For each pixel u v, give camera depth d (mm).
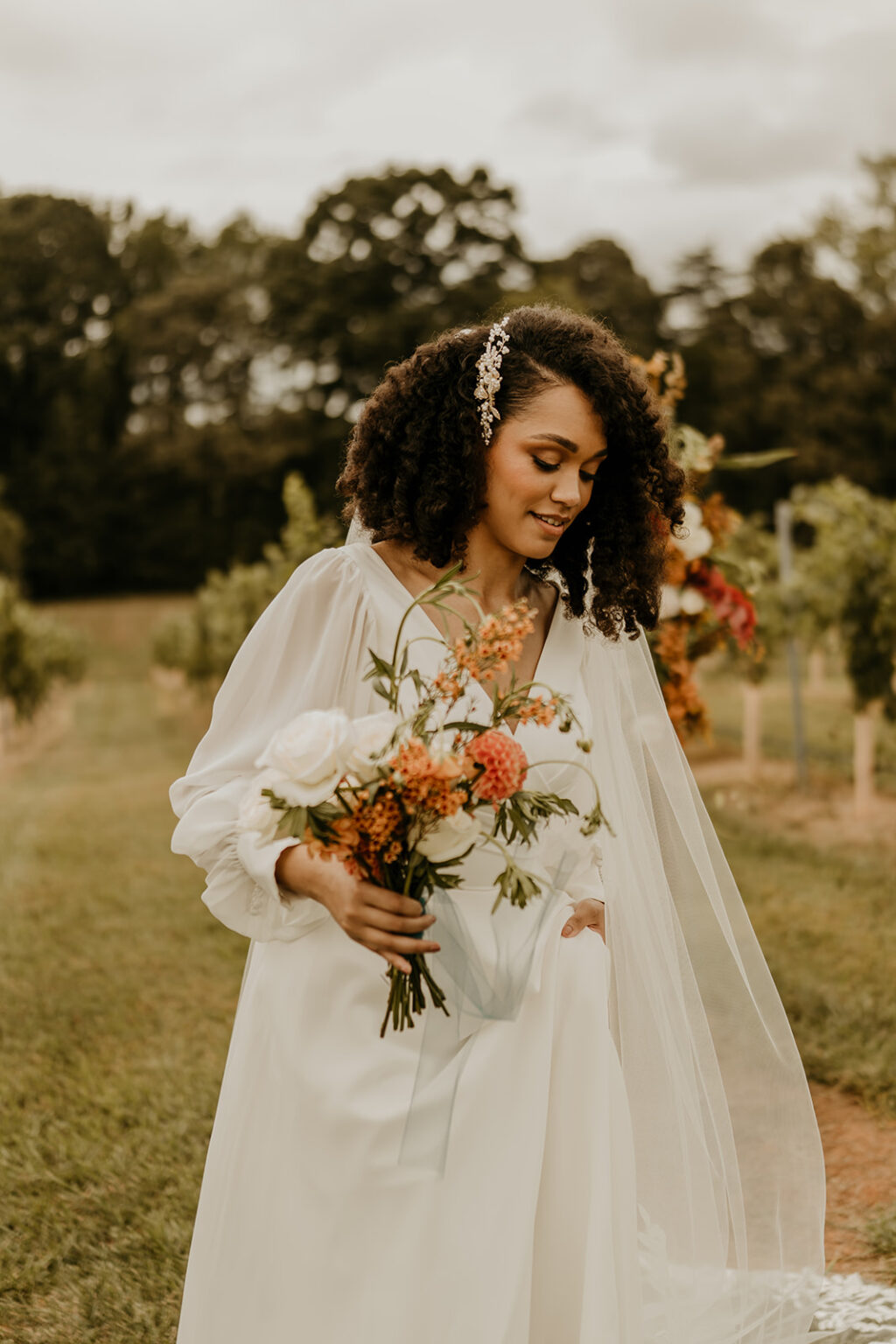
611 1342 1863
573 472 2043
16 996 5250
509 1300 1831
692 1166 2273
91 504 61281
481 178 54062
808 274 57062
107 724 21516
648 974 2271
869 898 6320
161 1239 3090
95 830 9586
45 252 67062
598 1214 1935
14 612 17531
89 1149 3668
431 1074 1876
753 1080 2467
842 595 8906
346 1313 1842
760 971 2480
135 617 52500
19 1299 2920
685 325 58281
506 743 1730
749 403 51875
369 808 1689
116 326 64500
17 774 14867
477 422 2025
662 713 2426
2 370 63500
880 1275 2887
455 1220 1848
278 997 1958
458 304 51406
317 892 1820
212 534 59562
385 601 2039
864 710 9055
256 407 63781
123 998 5230
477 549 2119
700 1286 2271
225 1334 1930
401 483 2080
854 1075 3973
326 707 2025
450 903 1860
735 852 7613
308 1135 1892
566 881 2000
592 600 2258
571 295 47406
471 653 1764
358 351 52344
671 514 2273
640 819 2305
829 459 51062
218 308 63625
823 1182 2447
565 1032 1997
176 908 6891
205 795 1976
